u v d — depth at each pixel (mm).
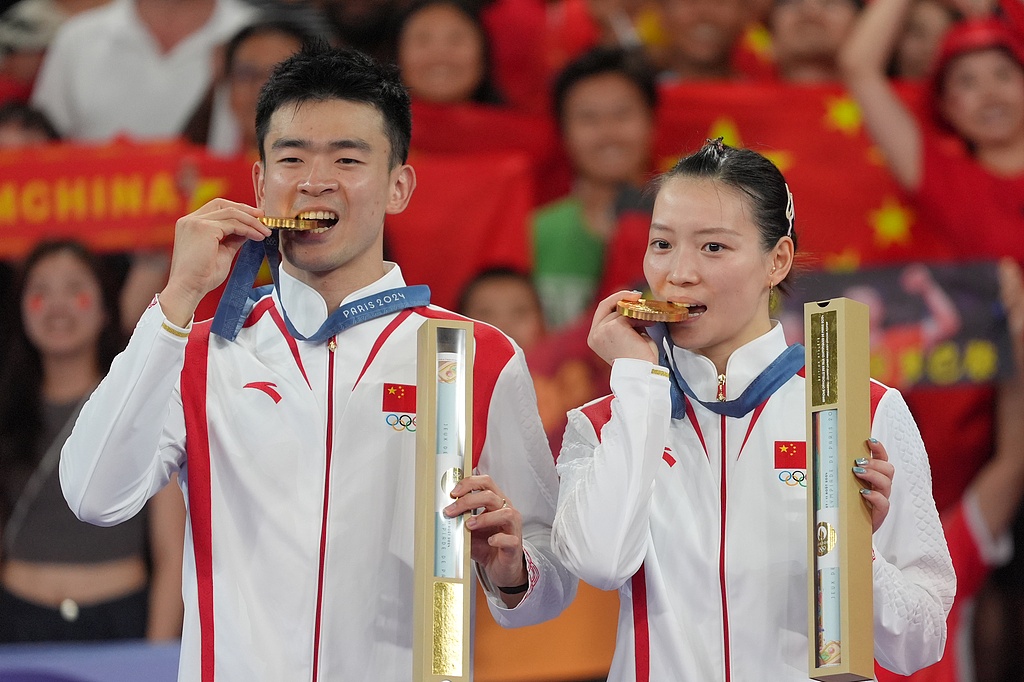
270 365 8195
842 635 6934
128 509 7773
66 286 16219
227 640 7711
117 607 15242
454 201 16438
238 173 16594
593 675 14984
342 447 8031
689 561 7914
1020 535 16109
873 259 16641
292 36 17172
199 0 17391
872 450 7172
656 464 7719
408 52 16969
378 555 7957
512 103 17172
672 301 7875
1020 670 15859
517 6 17297
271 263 8383
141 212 16484
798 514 7926
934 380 16328
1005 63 16594
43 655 14719
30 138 17062
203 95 17234
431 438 7250
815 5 16891
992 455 16250
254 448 7992
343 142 8008
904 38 16859
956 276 16453
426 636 7043
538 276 16469
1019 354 16312
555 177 16969
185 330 7566
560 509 8023
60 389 16094
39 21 17641
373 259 8359
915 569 7996
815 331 7305
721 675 7750
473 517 7262
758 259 7949
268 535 7852
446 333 7371
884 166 16750
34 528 15547
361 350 8234
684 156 8500
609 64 16750
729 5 17016
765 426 8070
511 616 8164
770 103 16875
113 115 17234
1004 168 16625
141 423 7523
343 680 7762
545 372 16109
